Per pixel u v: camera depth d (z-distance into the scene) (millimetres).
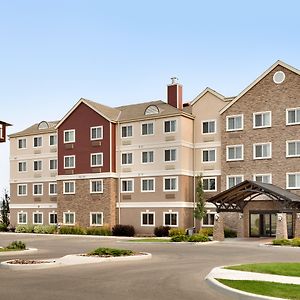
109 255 23906
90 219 51812
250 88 45250
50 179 57188
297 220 37844
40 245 35312
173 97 50906
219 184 46938
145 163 49656
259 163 44125
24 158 59562
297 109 42562
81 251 29594
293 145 42562
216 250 29797
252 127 44812
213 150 47688
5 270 18906
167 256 25703
